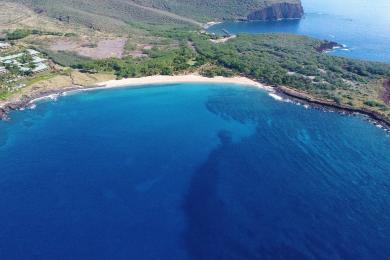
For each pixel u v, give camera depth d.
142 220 109.38
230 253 99.25
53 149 142.38
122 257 97.88
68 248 100.19
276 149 144.50
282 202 116.56
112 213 111.75
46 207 113.69
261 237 104.12
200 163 135.38
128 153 140.88
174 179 126.69
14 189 120.94
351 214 112.31
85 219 109.50
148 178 127.00
